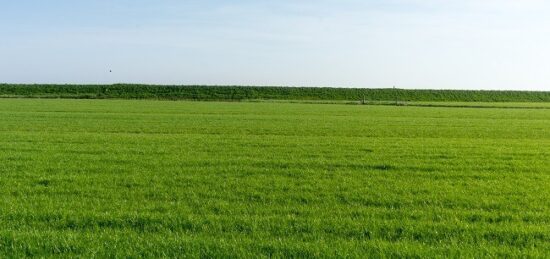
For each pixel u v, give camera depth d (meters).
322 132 35.16
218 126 39.00
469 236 9.77
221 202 12.41
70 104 71.12
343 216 11.30
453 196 13.58
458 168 19.03
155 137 29.77
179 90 122.19
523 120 51.69
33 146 24.16
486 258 8.48
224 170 17.50
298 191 14.00
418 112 64.94
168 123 41.41
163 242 8.99
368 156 22.05
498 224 10.77
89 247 8.79
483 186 15.27
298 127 38.97
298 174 17.02
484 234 9.98
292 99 116.38
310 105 80.94
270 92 125.06
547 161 21.25
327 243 9.12
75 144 25.34
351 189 14.36
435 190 14.42
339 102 94.81
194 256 8.37
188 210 11.52
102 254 8.45
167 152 22.55
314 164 19.31
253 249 8.79
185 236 9.47
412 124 44.12
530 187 15.22
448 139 31.20
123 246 8.87
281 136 31.67
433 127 41.12
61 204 11.98
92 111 56.19
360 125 42.06
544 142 29.62
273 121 45.38
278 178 16.03
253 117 50.50
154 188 14.10
